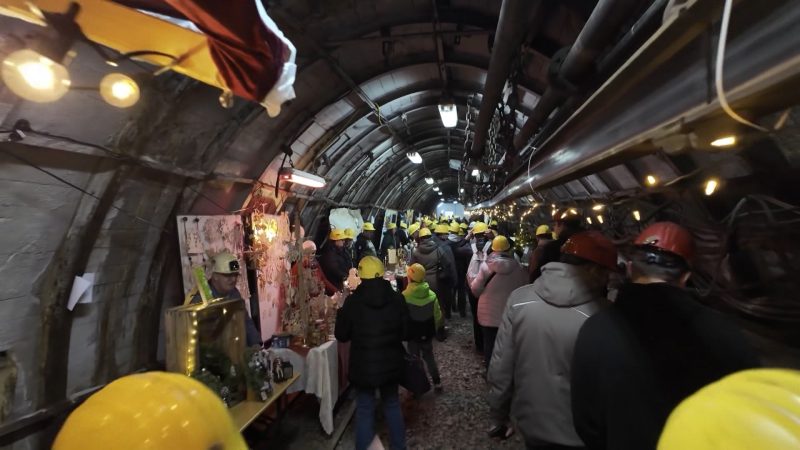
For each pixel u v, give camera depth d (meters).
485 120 4.51
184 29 1.48
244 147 4.29
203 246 3.87
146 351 3.38
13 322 2.29
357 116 6.17
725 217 2.60
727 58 0.68
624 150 1.11
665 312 1.28
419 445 3.60
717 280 2.55
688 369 1.19
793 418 0.44
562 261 2.12
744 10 0.64
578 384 1.43
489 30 3.94
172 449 0.64
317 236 8.02
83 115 2.30
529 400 2.04
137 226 3.09
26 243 2.27
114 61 1.63
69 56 1.75
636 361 1.24
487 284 4.42
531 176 2.72
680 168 2.93
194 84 2.88
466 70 5.38
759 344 2.21
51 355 2.53
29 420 2.36
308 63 4.15
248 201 5.00
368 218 12.92
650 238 1.46
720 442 0.46
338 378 4.28
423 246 6.94
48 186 2.28
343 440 3.76
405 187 17.19
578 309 1.97
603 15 1.79
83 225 2.59
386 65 5.02
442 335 6.54
